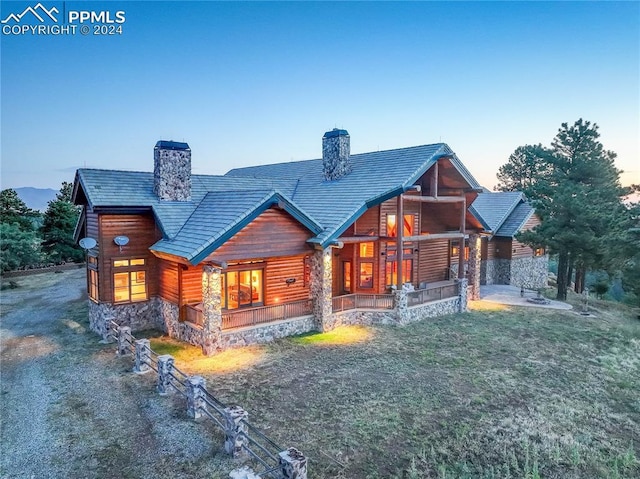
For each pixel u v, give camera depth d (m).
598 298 32.53
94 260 17.89
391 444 9.47
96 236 17.75
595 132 28.08
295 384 12.53
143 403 11.18
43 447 9.12
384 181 20.22
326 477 8.27
